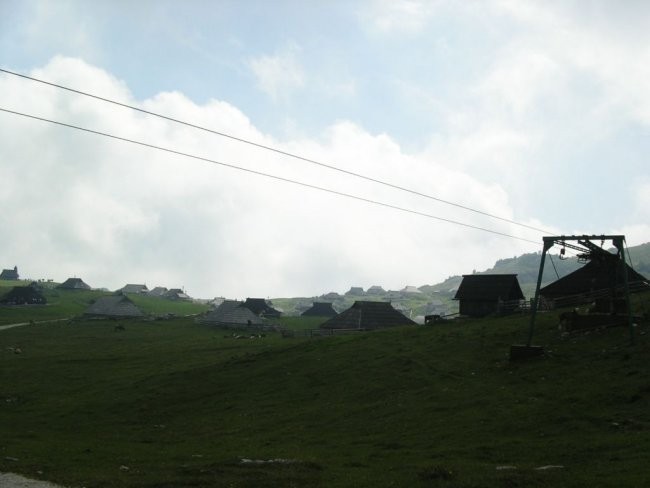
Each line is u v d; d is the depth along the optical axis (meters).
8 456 30.14
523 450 26.58
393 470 24.47
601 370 39.34
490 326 65.62
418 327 76.75
